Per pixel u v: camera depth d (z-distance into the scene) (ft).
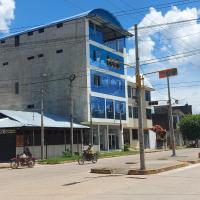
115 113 191.52
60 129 155.43
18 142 135.64
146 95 231.50
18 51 192.95
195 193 45.24
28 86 188.44
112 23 181.47
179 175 67.36
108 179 64.59
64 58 179.01
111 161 117.60
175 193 45.60
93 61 177.99
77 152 156.46
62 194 48.49
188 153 152.15
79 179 66.59
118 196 44.57
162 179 61.57
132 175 70.03
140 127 75.25
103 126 186.39
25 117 147.64
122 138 196.44
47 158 137.49
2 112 144.97
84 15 174.40
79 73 174.70
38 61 186.50
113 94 191.01
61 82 178.81
